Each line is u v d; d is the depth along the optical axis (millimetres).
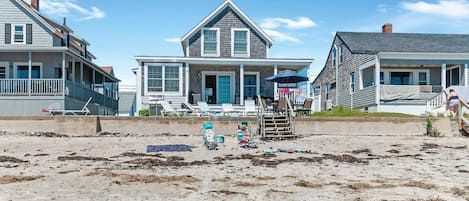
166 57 24719
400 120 19734
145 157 13039
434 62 25391
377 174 10469
